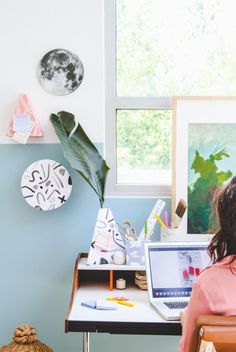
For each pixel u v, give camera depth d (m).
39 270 2.51
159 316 1.83
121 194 2.53
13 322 2.53
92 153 2.38
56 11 2.45
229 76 2.54
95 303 1.97
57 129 2.36
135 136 2.56
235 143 2.44
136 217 2.47
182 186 2.44
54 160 2.47
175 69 2.54
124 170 2.57
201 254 2.10
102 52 2.46
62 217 2.48
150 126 2.55
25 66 2.46
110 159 2.54
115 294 2.17
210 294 1.42
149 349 2.52
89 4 2.45
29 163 2.48
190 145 2.44
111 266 2.21
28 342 2.22
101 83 2.46
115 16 2.52
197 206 2.44
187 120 2.44
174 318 1.76
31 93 2.47
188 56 2.54
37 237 2.50
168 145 2.55
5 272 2.51
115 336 2.52
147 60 2.55
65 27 2.46
